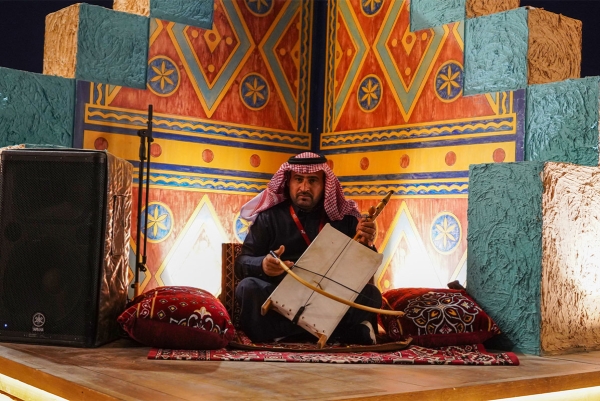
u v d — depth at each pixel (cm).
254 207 473
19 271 403
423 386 329
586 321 442
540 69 500
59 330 402
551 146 480
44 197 403
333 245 420
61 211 402
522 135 495
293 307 412
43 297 402
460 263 527
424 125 557
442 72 546
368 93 600
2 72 499
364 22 606
